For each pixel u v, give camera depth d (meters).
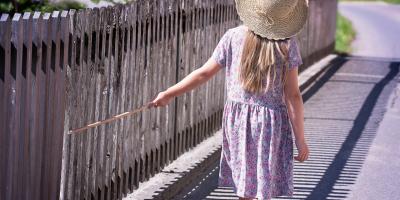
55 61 4.93
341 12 46.28
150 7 6.73
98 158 5.84
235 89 4.92
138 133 6.65
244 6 4.89
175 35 7.52
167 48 7.30
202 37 8.45
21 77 4.54
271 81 4.83
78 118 5.41
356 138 9.81
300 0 4.84
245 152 4.88
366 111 12.01
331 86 14.74
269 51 4.79
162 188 6.76
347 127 10.56
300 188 7.23
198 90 8.34
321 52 19.17
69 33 5.13
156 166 7.20
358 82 15.45
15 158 4.55
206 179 7.48
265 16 4.81
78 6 9.93
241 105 4.90
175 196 6.90
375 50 23.52
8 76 4.38
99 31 5.62
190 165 7.56
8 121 4.43
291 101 4.89
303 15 4.85
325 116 11.41
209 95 8.79
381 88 14.68
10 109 4.45
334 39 21.88
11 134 4.48
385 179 7.79
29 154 4.73
